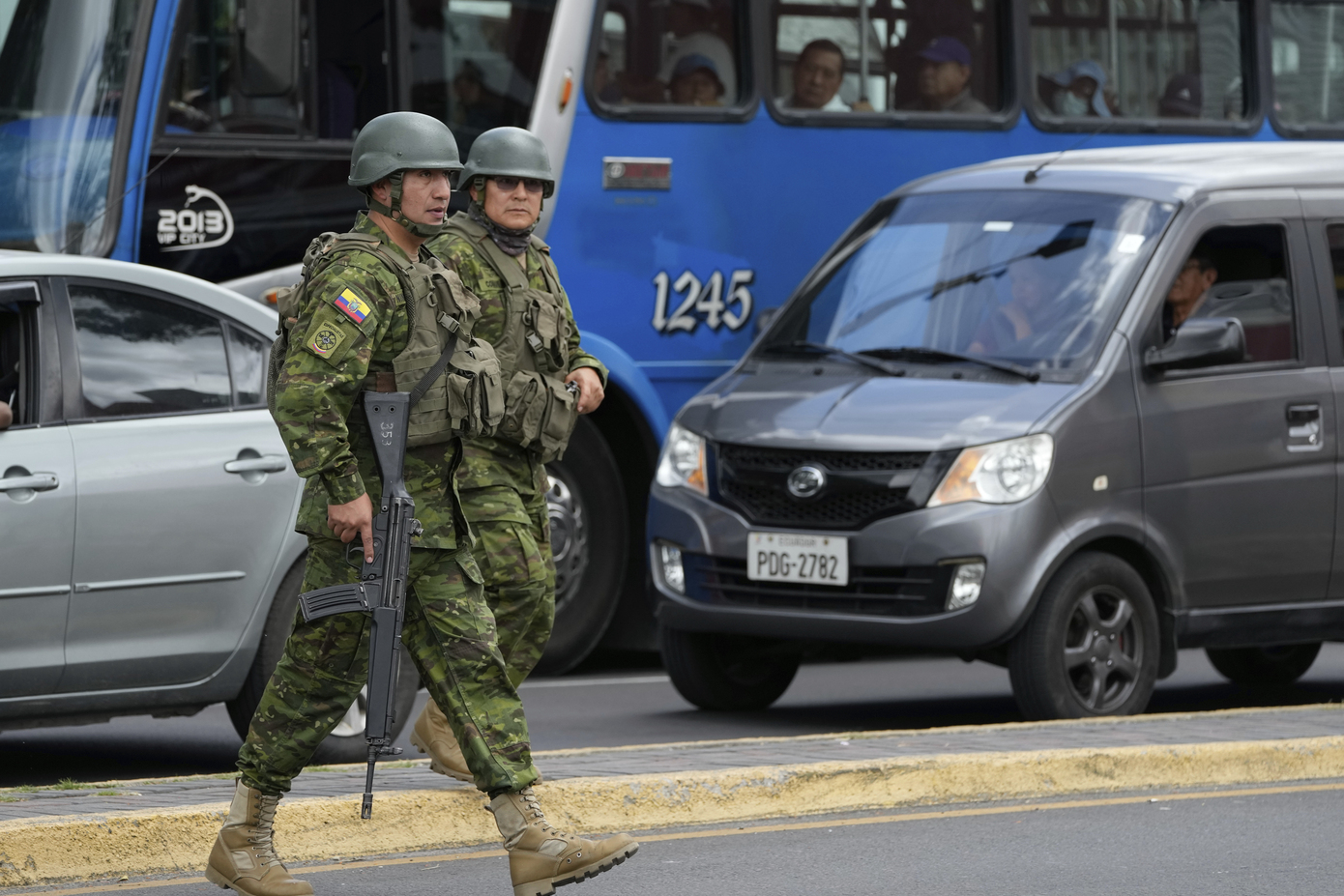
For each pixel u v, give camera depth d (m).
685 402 48.41
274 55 43.00
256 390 31.72
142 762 34.25
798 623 36.47
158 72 41.66
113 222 41.12
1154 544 36.47
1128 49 53.97
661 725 39.03
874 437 36.09
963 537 34.97
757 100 49.19
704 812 27.73
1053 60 52.91
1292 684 46.72
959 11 51.84
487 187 25.27
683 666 39.78
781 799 28.27
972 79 52.03
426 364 21.89
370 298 21.42
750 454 37.34
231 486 30.80
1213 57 55.16
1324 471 38.53
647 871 24.97
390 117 21.94
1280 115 55.88
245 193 42.62
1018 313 38.09
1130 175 39.91
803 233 49.72
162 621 30.19
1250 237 39.00
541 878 22.19
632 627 48.75
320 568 22.11
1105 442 36.00
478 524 24.91
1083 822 27.97
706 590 37.78
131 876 24.23
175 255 41.88
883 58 50.91
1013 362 37.28
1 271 29.81
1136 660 36.34
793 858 25.66
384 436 21.67
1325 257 39.66
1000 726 33.31
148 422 30.45
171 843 24.55
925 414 36.28
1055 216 39.53
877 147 50.56
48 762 34.22
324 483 21.55
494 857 25.55
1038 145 52.56
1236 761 31.00
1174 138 54.38
